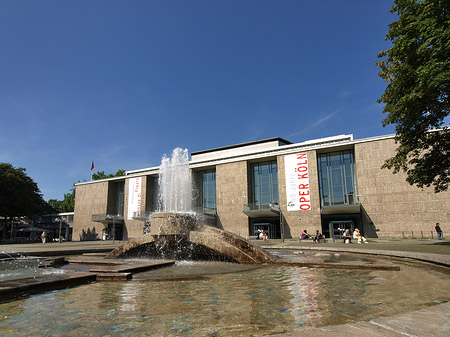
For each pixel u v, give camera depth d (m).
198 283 6.45
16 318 3.92
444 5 12.31
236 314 3.96
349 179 38.53
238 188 44.31
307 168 39.62
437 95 13.55
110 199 55.94
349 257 11.84
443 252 11.63
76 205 58.91
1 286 5.41
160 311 4.18
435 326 2.82
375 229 35.00
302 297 4.95
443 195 32.53
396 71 15.01
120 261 10.89
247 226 42.66
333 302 4.54
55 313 4.14
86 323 3.66
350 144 37.81
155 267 9.08
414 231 33.12
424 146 16.84
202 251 12.01
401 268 8.33
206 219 45.44
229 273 7.92
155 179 53.16
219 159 48.00
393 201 34.69
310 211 38.47
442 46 12.23
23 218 61.47
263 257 10.18
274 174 43.81
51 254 15.78
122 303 4.68
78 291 5.68
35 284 5.66
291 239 38.09
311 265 9.06
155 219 12.35
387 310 4.03
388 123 16.44
